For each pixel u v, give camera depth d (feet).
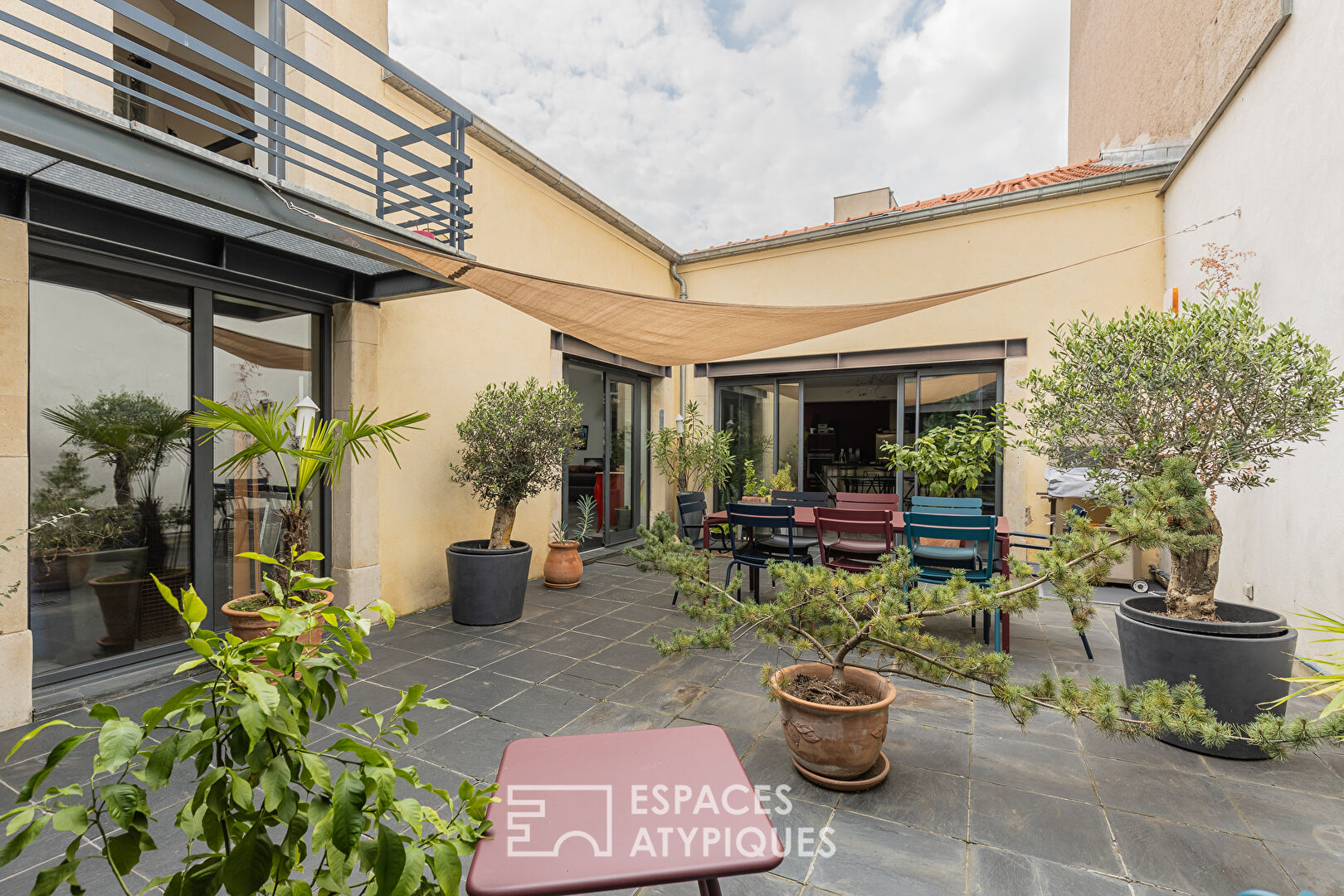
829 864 6.49
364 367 14.56
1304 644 11.91
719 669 12.13
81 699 10.25
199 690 2.94
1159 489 7.49
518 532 19.67
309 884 2.93
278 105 13.52
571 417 16.46
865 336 24.99
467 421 16.15
